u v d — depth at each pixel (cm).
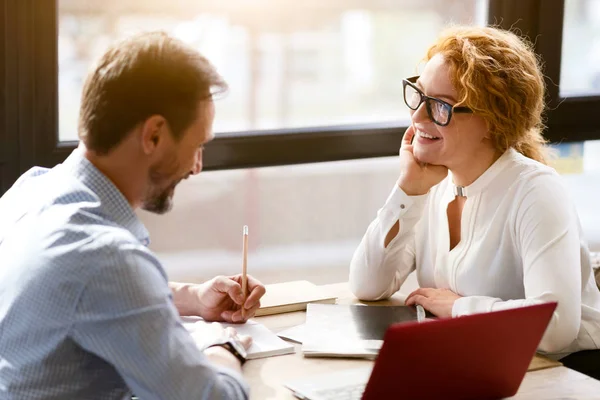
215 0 459
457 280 183
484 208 179
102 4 348
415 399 124
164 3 409
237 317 168
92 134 127
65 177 130
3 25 227
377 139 276
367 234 192
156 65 125
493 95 171
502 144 177
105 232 121
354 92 619
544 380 145
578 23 297
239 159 261
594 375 174
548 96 294
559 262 164
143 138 126
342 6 600
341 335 162
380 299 192
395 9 596
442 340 118
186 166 132
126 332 117
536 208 169
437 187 194
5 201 141
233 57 560
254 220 637
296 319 175
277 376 145
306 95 599
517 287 177
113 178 129
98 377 125
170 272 523
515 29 285
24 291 120
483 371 128
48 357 120
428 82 176
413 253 200
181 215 621
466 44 173
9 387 122
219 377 126
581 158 328
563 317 161
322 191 639
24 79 232
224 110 568
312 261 545
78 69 265
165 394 119
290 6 582
